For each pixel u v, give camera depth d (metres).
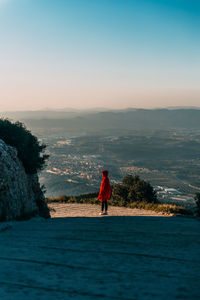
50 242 3.54
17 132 11.81
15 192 9.32
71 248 3.14
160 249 3.10
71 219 8.73
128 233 4.62
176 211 12.30
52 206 18.17
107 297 1.49
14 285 1.72
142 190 17.53
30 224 6.44
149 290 1.60
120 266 2.27
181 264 2.34
